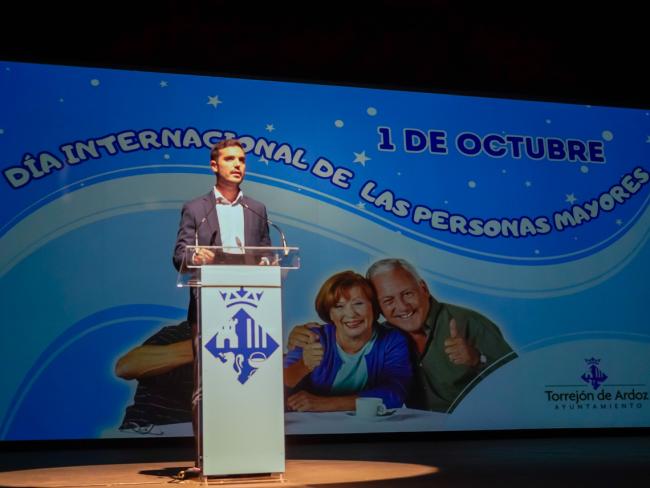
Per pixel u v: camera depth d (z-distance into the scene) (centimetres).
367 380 489
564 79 556
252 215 305
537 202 533
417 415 492
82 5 488
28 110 470
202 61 501
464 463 344
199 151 489
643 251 545
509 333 514
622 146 555
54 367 452
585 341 525
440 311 506
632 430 523
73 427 450
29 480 288
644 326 536
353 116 516
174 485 262
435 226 514
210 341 261
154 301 470
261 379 263
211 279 264
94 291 462
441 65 538
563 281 528
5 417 443
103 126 478
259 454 260
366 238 504
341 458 377
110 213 471
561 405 515
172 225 479
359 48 527
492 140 534
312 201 500
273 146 501
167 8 500
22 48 475
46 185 465
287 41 516
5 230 456
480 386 504
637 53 564
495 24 550
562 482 271
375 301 498
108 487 262
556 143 545
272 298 268
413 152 520
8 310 450
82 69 481
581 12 560
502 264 520
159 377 464
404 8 538
